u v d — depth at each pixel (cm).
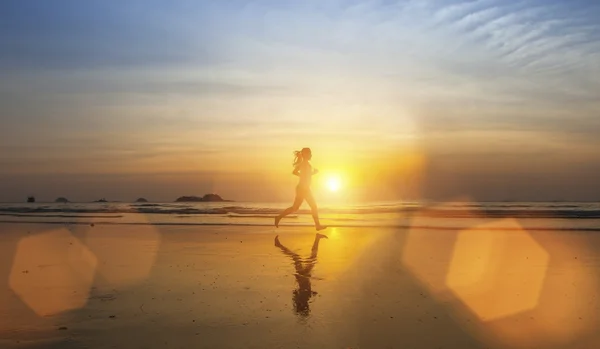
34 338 495
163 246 1152
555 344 473
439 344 474
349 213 2367
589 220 1816
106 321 550
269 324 536
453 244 1155
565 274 800
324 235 1359
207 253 1038
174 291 691
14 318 565
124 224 1761
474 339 488
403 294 670
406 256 987
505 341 482
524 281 750
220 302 629
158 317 564
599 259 938
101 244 1200
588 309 591
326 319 554
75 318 563
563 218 1920
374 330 515
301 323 539
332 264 899
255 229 1543
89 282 755
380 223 1723
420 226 1596
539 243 1160
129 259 967
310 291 689
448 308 599
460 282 743
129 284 740
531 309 594
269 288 706
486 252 1037
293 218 2023
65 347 468
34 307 612
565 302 625
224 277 785
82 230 1552
